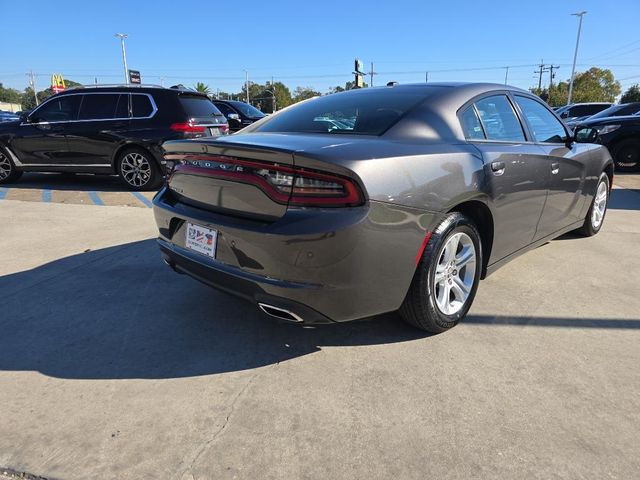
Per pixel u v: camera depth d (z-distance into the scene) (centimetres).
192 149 266
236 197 246
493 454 194
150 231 536
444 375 249
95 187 853
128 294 355
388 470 186
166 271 404
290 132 296
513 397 230
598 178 469
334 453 195
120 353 272
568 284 373
